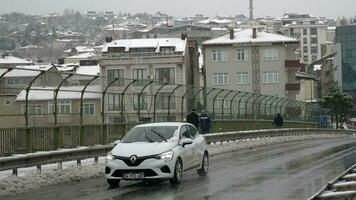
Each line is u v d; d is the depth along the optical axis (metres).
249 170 22.70
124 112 28.08
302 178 19.31
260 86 97.56
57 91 22.36
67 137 23.17
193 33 159.12
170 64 87.00
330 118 109.44
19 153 20.16
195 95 36.00
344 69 135.50
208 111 38.66
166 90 34.19
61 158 20.42
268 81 97.50
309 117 74.62
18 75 21.22
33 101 21.55
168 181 19.05
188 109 35.03
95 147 22.91
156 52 87.81
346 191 15.18
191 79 95.62
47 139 21.81
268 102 54.09
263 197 14.76
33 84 21.81
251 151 35.81
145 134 18.92
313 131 67.00
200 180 19.23
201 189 16.73
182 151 18.47
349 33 134.88
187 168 18.98
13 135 19.92
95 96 25.69
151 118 30.23
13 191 16.66
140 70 87.50
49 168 20.50
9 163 17.47
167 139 18.66
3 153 19.42
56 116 22.39
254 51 97.69
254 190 16.28
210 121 36.47
